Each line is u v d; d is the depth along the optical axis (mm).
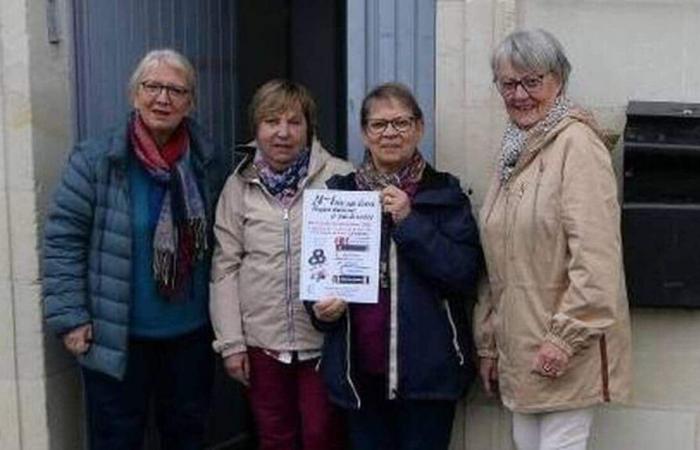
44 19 4152
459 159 3928
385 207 3604
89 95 4332
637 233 3705
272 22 4957
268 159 3842
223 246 3900
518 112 3453
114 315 3855
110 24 4363
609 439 3916
